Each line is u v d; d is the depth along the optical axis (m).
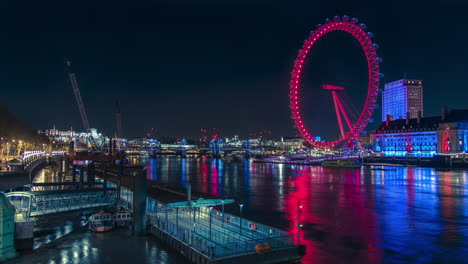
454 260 58.66
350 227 80.31
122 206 82.38
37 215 70.56
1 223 57.34
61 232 73.44
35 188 115.81
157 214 75.25
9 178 68.31
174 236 62.47
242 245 55.09
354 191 145.12
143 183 70.25
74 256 58.75
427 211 100.00
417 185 166.62
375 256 60.12
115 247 63.03
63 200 78.62
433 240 69.94
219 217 72.50
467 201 117.81
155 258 57.59
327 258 58.78
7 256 57.78
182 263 55.34
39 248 62.88
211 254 51.41
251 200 120.81
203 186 165.38
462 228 79.19
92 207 80.50
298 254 55.59
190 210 72.62
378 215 93.88
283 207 106.44
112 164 154.75
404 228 79.38
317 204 112.00
